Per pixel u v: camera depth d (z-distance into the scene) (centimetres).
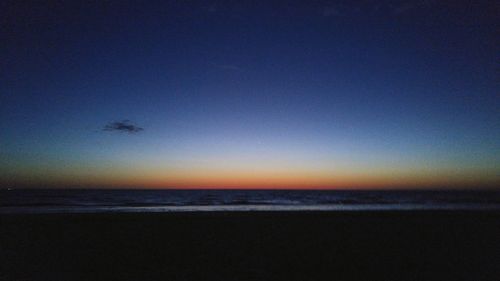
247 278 673
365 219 1209
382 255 838
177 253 827
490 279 677
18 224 1009
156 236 959
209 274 691
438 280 669
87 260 763
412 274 707
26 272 684
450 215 1309
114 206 2366
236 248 876
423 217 1256
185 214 1259
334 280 669
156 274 688
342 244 923
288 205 2702
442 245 923
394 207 2252
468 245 929
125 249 847
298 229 1063
